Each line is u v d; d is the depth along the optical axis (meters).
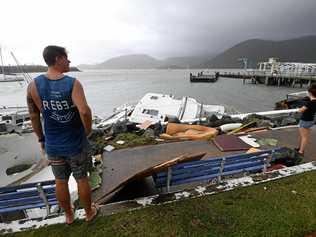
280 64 64.94
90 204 2.97
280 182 3.92
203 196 3.55
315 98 5.07
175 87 57.28
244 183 3.90
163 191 4.35
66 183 2.72
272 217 3.08
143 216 3.13
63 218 3.14
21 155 5.98
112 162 5.66
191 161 3.93
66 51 2.31
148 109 14.88
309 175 4.13
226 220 3.03
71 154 2.49
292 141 6.63
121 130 8.33
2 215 4.19
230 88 52.66
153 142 6.87
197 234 2.81
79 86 2.26
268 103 32.47
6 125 12.39
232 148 6.17
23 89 59.31
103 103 35.25
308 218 3.05
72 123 2.39
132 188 4.51
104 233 2.85
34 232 2.92
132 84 70.38
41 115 2.48
